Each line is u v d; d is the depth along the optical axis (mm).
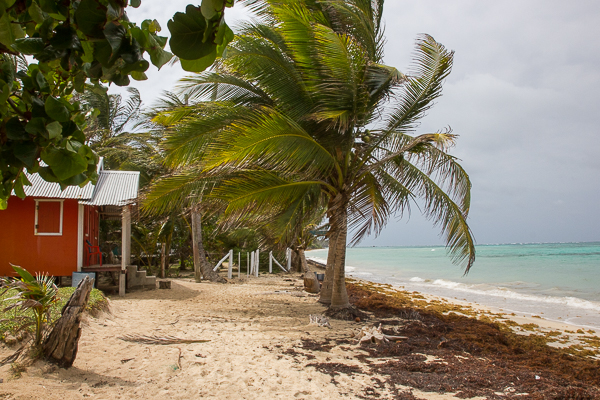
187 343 6109
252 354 5711
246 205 7848
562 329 8828
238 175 8438
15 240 10391
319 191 8969
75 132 1203
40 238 10516
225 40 955
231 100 9055
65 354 4484
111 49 956
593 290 15906
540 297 14219
